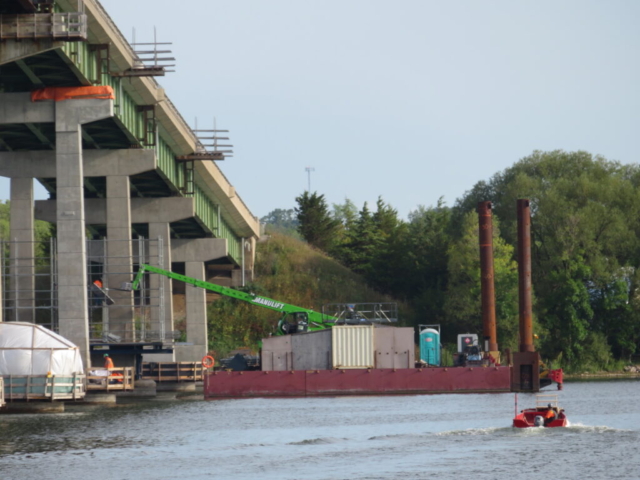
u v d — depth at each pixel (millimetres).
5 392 186875
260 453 136000
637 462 125938
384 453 134875
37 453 135250
